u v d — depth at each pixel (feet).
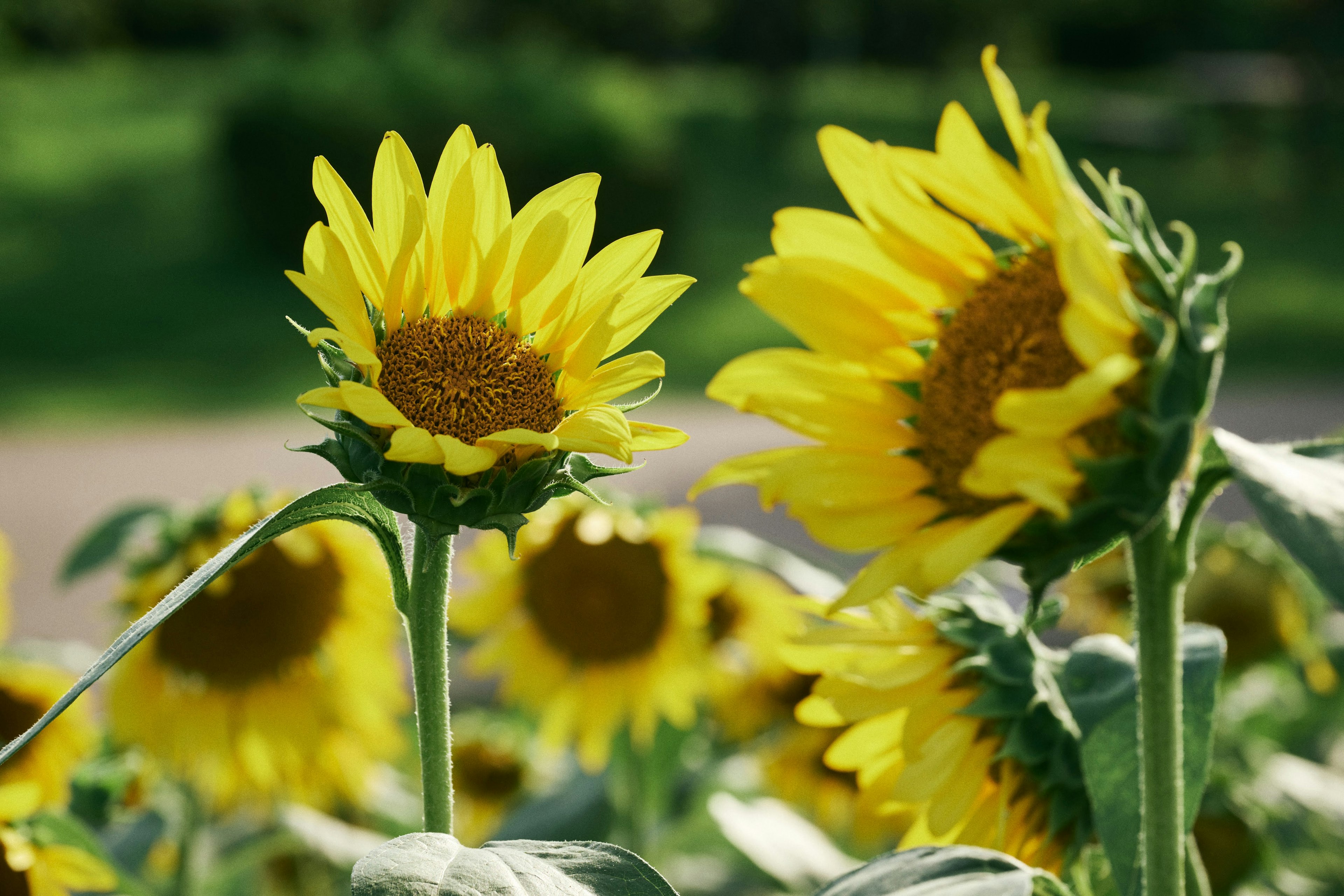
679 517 5.26
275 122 22.99
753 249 25.08
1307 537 2.35
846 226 3.07
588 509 5.30
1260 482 2.44
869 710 3.78
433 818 3.26
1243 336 18.72
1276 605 4.86
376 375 3.17
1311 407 14.43
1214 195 31.27
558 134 23.58
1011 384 2.88
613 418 3.13
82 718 4.72
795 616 5.52
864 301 3.06
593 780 5.25
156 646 4.82
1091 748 3.60
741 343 18.54
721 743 5.66
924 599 2.62
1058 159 2.48
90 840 4.14
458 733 5.52
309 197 23.07
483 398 3.26
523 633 5.28
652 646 5.23
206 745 4.82
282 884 5.25
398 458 2.96
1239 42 49.73
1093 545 2.60
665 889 2.77
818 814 5.49
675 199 24.12
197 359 17.92
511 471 3.21
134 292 21.40
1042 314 2.93
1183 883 3.19
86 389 16.22
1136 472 2.50
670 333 19.13
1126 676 3.73
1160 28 51.31
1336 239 26.73
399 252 3.31
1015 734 3.70
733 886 5.22
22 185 27.91
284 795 4.91
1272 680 5.35
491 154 3.47
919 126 37.45
